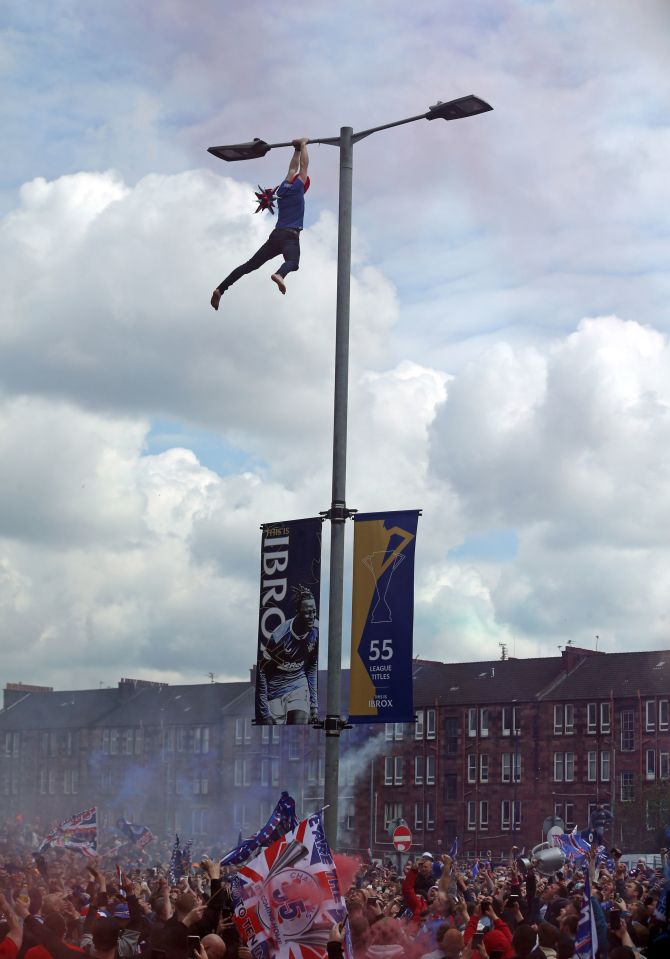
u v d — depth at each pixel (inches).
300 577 832.9
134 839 2476.6
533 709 4658.0
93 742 5944.9
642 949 719.1
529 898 1152.8
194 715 5659.5
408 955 645.9
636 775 4377.5
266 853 571.5
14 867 1250.0
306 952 556.4
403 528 815.1
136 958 504.1
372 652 809.5
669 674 4453.7
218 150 831.1
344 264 834.8
